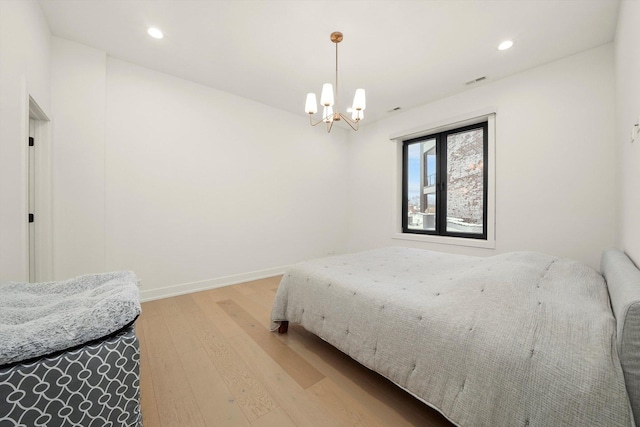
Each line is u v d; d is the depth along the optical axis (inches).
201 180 118.6
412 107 141.6
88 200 90.7
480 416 35.1
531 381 32.0
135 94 101.7
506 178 108.5
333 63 100.0
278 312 76.8
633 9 55.7
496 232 112.1
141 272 103.9
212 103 121.3
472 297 46.1
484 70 103.4
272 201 143.7
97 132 92.0
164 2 70.9
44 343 26.6
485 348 36.7
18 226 58.4
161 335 76.6
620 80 72.8
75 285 45.6
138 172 102.7
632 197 57.9
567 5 70.3
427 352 42.8
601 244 87.0
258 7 72.4
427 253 96.2
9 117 55.0
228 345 71.4
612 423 26.8
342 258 88.8
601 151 86.7
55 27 80.7
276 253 145.8
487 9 72.2
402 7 71.7
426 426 44.4
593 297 46.0
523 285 47.4
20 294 41.3
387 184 157.9
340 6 71.7
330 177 171.5
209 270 121.3
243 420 46.0
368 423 45.2
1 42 51.7
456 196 133.3
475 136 126.0
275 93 126.9
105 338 31.6
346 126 173.0
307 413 47.6
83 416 28.7
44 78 76.4
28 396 26.0
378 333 50.9
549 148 97.4
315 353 67.7
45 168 81.0
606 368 28.9
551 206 97.1
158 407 48.8
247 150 133.5
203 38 86.0
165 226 109.2
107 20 77.9
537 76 100.2
